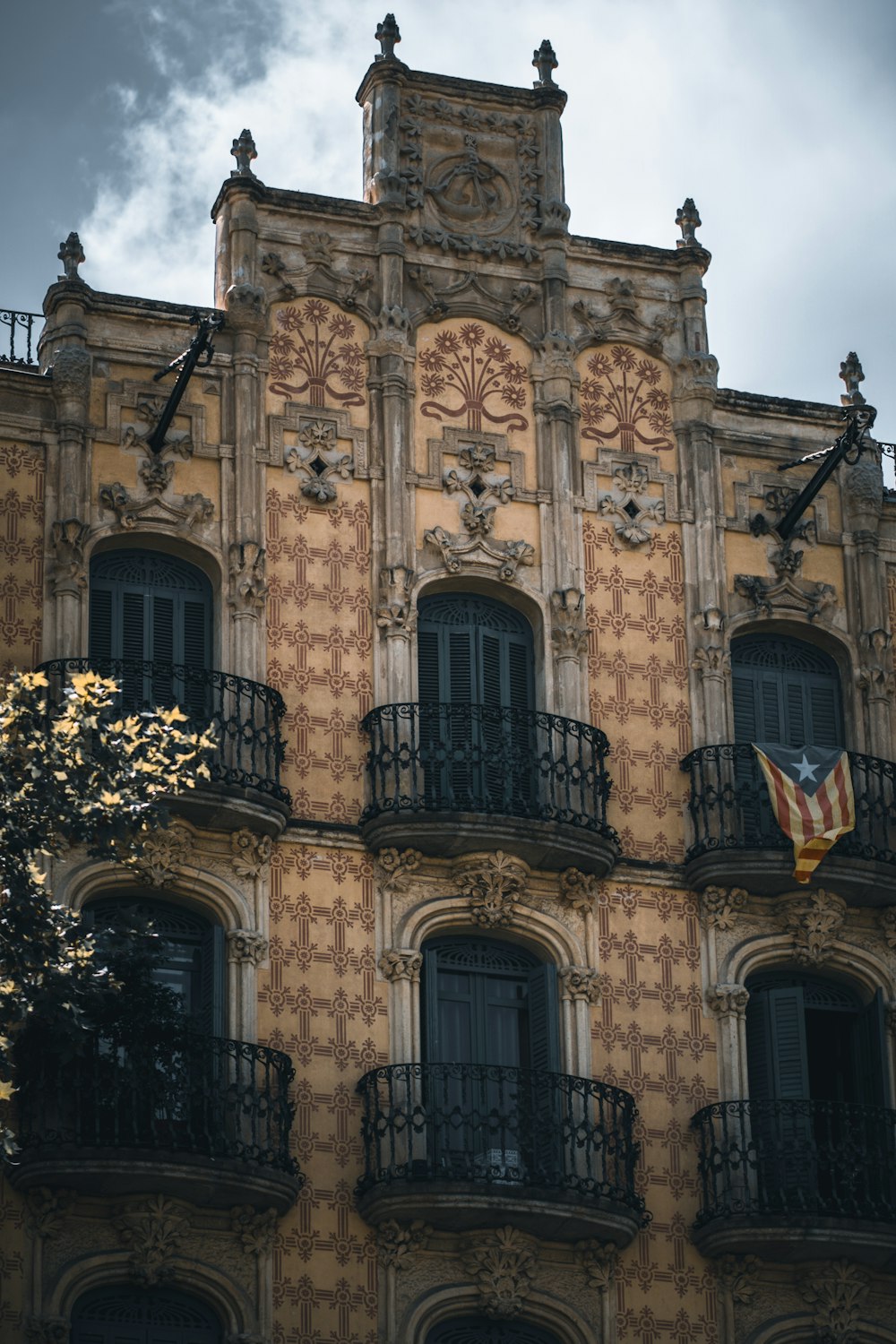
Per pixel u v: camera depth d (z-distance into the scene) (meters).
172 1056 38.41
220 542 42.19
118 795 35.12
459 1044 40.81
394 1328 38.56
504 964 41.41
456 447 43.69
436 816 40.53
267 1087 38.69
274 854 40.59
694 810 42.38
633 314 45.38
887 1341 40.28
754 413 45.41
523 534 43.53
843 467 45.44
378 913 40.66
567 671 42.66
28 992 34.50
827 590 44.62
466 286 44.72
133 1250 37.94
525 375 44.53
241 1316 38.12
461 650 42.84
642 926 41.75
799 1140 40.78
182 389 41.53
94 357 42.72
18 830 34.72
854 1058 42.44
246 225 44.03
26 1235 37.62
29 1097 37.81
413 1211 38.66
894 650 44.72
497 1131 39.78
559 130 46.22
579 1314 39.34
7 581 41.16
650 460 44.59
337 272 44.25
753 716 43.94
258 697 41.00
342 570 42.53
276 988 39.91
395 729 41.31
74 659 40.06
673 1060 41.16
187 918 40.34
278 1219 38.69
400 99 45.72
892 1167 40.66
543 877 41.50
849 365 46.44
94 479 42.03
